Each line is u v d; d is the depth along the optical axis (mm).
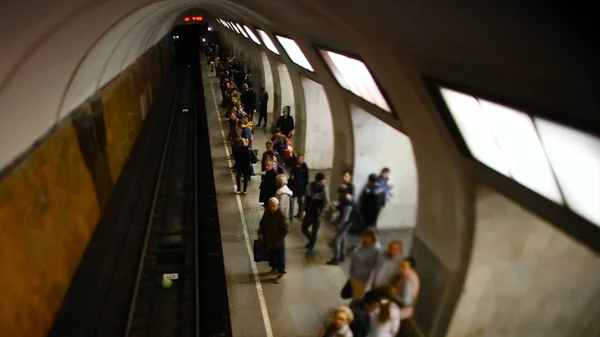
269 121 19625
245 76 22156
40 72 5156
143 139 17031
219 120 18562
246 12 11867
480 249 5055
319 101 13438
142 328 7438
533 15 2066
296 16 6809
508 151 3850
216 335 6781
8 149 5430
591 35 1871
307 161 14008
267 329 6457
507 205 4840
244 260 8305
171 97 26453
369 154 9547
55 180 7082
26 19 3488
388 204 9609
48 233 6637
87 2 4305
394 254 5758
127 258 9328
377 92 6574
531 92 2898
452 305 5406
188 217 11492
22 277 5617
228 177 12398
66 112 8062
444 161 5141
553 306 5402
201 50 45062
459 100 4117
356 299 5500
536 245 5043
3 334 4984
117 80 13117
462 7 2504
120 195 11688
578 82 2301
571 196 3264
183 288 8438
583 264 5117
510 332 5504
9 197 5383
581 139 2768
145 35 14969
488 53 2930
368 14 3875
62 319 6812
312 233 8422
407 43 4047
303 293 7387
